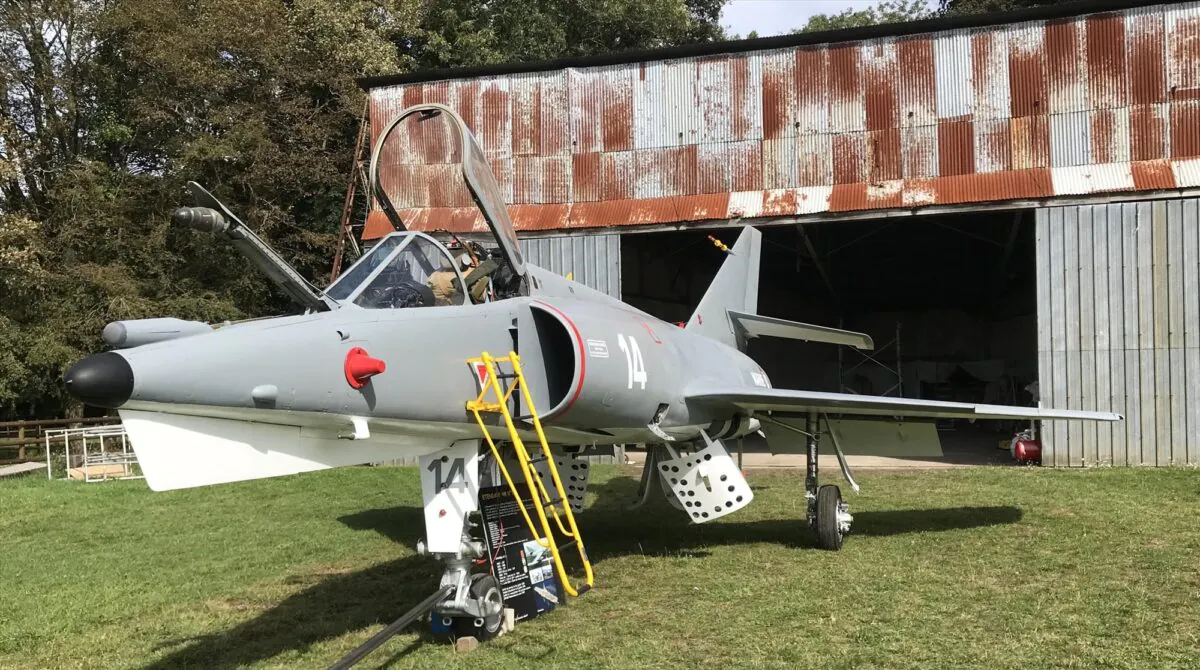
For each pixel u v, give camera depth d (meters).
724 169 15.63
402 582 6.89
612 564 7.33
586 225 15.83
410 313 4.98
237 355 3.91
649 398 6.59
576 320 5.85
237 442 4.20
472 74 16.75
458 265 5.84
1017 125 14.21
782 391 7.61
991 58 14.38
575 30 32.94
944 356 30.23
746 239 11.40
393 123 5.92
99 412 26.73
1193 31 13.45
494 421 5.48
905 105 14.77
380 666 4.84
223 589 6.80
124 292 21.23
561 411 5.60
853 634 5.19
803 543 8.09
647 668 4.68
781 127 15.38
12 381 20.67
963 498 10.41
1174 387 13.16
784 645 5.01
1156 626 5.19
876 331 31.08
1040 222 13.75
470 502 5.37
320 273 26.86
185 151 22.72
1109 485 11.07
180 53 22.91
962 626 5.30
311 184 26.36
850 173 15.00
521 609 5.57
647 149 16.05
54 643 5.51
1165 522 8.40
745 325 10.91
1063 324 13.65
